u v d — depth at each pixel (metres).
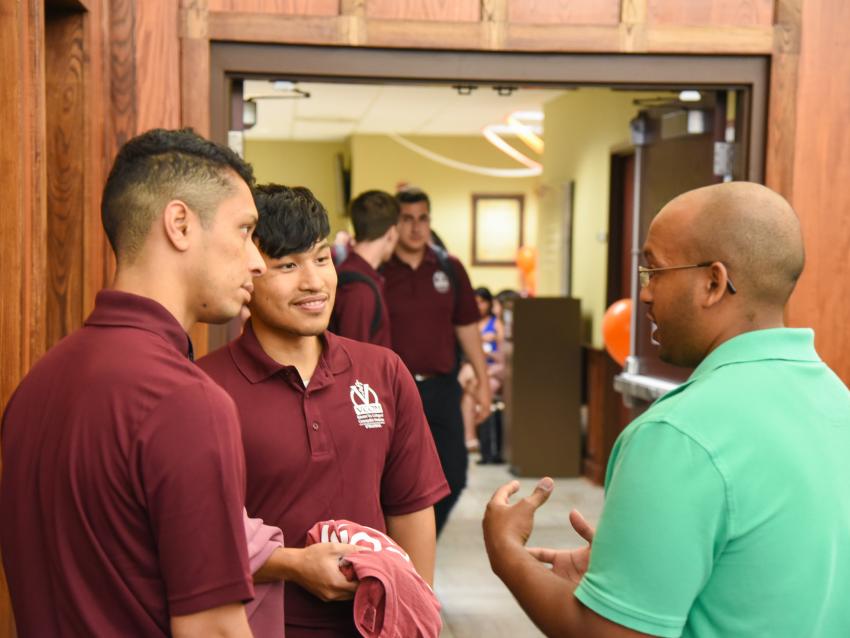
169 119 2.94
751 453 1.18
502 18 3.09
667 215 1.35
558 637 1.27
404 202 3.87
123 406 1.12
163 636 1.14
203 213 1.24
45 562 1.16
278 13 3.00
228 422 1.15
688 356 1.35
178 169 1.23
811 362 1.29
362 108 9.00
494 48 3.09
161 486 1.11
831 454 1.22
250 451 1.67
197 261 1.24
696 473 1.17
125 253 1.24
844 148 3.25
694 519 1.16
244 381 1.71
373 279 3.28
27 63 1.99
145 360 1.15
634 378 4.52
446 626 3.77
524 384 6.46
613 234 6.42
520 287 11.02
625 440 1.27
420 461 1.86
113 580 1.13
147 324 1.19
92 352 1.17
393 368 1.85
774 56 3.19
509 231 11.26
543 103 8.27
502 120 9.69
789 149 3.23
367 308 3.06
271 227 1.68
